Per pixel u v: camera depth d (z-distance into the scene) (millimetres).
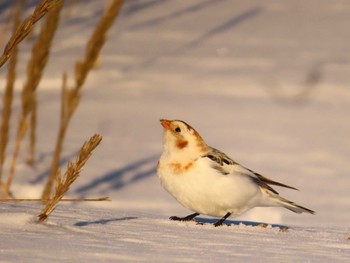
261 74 22875
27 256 4613
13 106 17641
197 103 19531
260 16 32594
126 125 17109
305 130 17141
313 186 12844
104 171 13211
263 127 17266
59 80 20734
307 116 18531
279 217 10492
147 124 17328
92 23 28906
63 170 13117
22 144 14625
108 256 4820
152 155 14625
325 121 18125
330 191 12578
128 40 27547
